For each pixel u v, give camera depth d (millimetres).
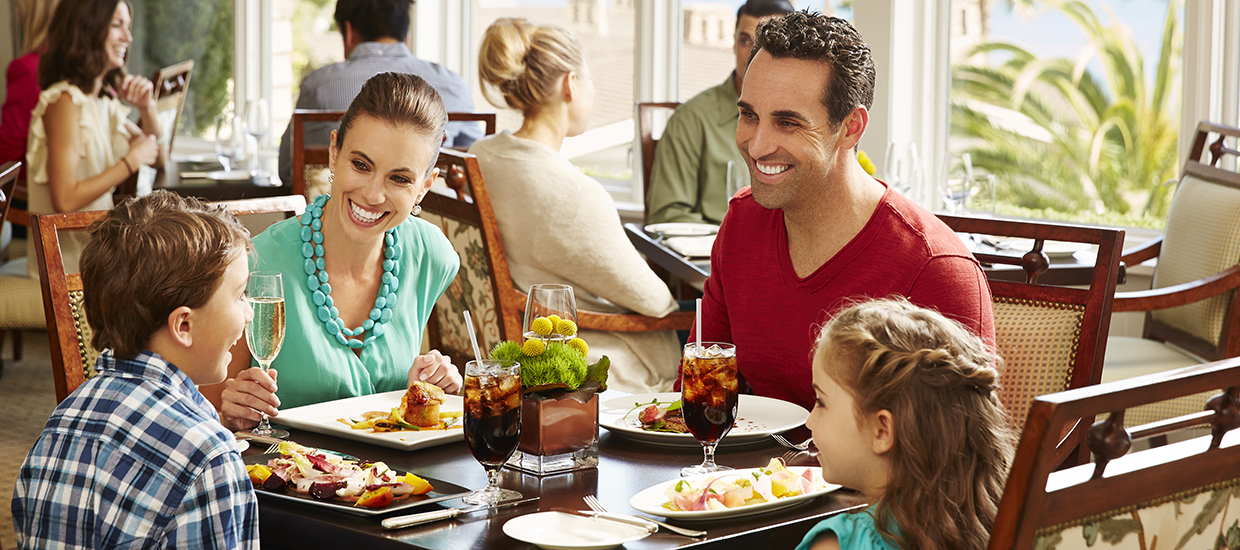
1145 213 3906
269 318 1645
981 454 1182
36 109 4164
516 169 2648
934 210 4320
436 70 4438
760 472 1385
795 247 1845
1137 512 980
